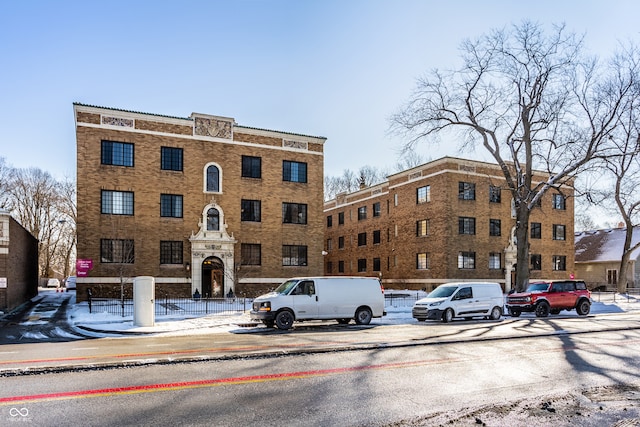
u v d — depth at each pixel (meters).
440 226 43.16
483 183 44.78
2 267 25.12
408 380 9.13
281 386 8.61
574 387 8.70
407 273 47.00
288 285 20.38
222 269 36.12
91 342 15.39
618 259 51.81
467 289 22.95
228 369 10.04
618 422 6.57
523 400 7.66
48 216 70.81
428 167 45.12
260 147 38.03
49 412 6.98
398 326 19.81
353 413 7.04
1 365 10.62
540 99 32.25
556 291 25.48
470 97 33.41
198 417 6.80
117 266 32.78
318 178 39.97
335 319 21.20
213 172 36.31
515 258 45.38
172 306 29.48
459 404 7.57
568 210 50.53
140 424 6.48
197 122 35.91
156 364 10.55
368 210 54.66
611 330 17.30
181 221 34.94
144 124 34.31
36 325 21.17
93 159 32.72
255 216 37.59
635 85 31.42
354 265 56.72
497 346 13.32
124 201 33.56
